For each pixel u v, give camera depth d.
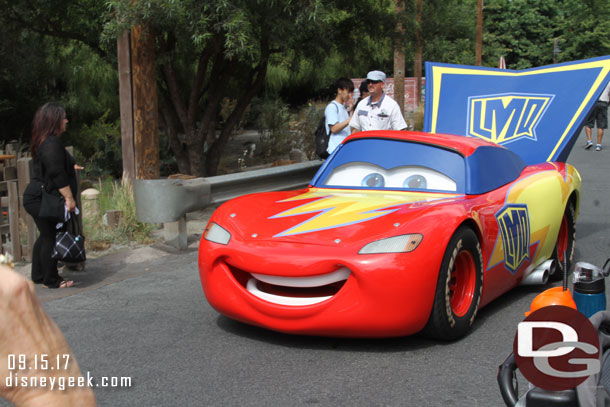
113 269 5.94
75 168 5.36
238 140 17.80
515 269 4.63
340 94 7.41
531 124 6.35
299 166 7.77
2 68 12.82
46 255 5.15
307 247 3.63
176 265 6.10
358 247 3.56
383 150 4.87
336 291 3.74
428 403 2.98
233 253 3.78
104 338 3.99
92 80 13.75
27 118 14.41
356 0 10.42
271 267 3.62
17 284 0.92
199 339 3.95
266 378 3.31
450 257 3.70
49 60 13.44
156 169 8.62
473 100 6.75
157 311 4.59
